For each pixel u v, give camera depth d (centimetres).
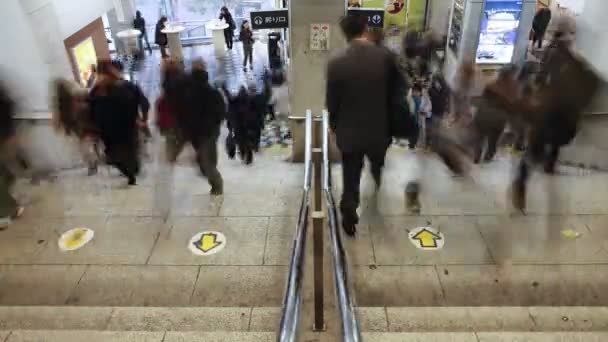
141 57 1562
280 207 495
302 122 609
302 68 577
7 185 521
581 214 448
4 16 716
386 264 399
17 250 432
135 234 449
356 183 401
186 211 489
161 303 370
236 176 586
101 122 523
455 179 524
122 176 566
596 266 392
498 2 952
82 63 983
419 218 457
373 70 353
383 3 1177
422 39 633
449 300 364
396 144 599
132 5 1717
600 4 497
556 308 331
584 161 508
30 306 349
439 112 568
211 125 498
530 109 444
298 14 545
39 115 643
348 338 191
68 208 500
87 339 276
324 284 321
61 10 896
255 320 321
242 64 1550
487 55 998
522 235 430
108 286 388
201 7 1859
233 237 444
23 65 752
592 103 415
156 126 547
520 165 469
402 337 272
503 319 319
